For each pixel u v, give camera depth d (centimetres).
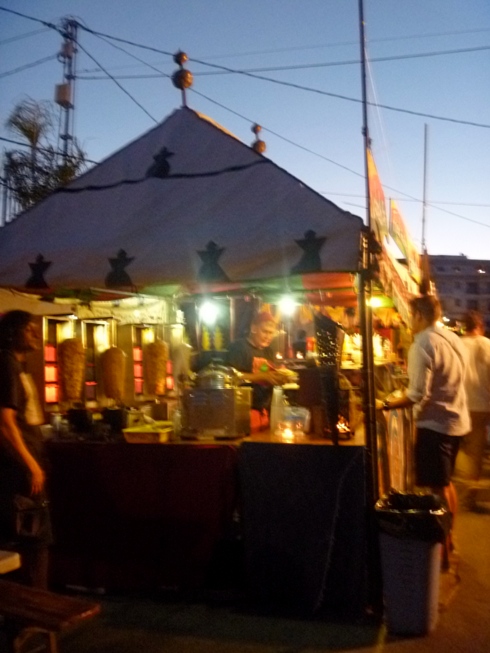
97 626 410
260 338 602
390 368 707
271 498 424
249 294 636
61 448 459
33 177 1209
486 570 514
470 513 674
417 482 491
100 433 466
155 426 464
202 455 436
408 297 565
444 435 481
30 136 1210
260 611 424
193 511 437
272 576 425
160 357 611
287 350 771
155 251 426
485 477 813
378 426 461
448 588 468
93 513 455
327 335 488
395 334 1039
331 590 416
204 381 462
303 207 407
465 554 552
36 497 385
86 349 557
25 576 387
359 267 388
